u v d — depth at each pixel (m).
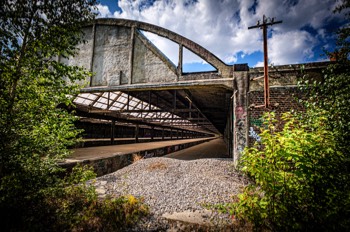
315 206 2.50
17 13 2.62
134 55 7.84
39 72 2.89
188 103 13.81
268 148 2.70
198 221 3.37
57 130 3.28
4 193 2.67
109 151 11.34
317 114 3.26
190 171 6.31
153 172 6.34
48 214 3.17
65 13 3.01
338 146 2.72
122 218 3.38
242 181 5.38
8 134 2.63
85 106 12.52
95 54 8.50
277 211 2.62
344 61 3.54
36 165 3.07
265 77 5.14
